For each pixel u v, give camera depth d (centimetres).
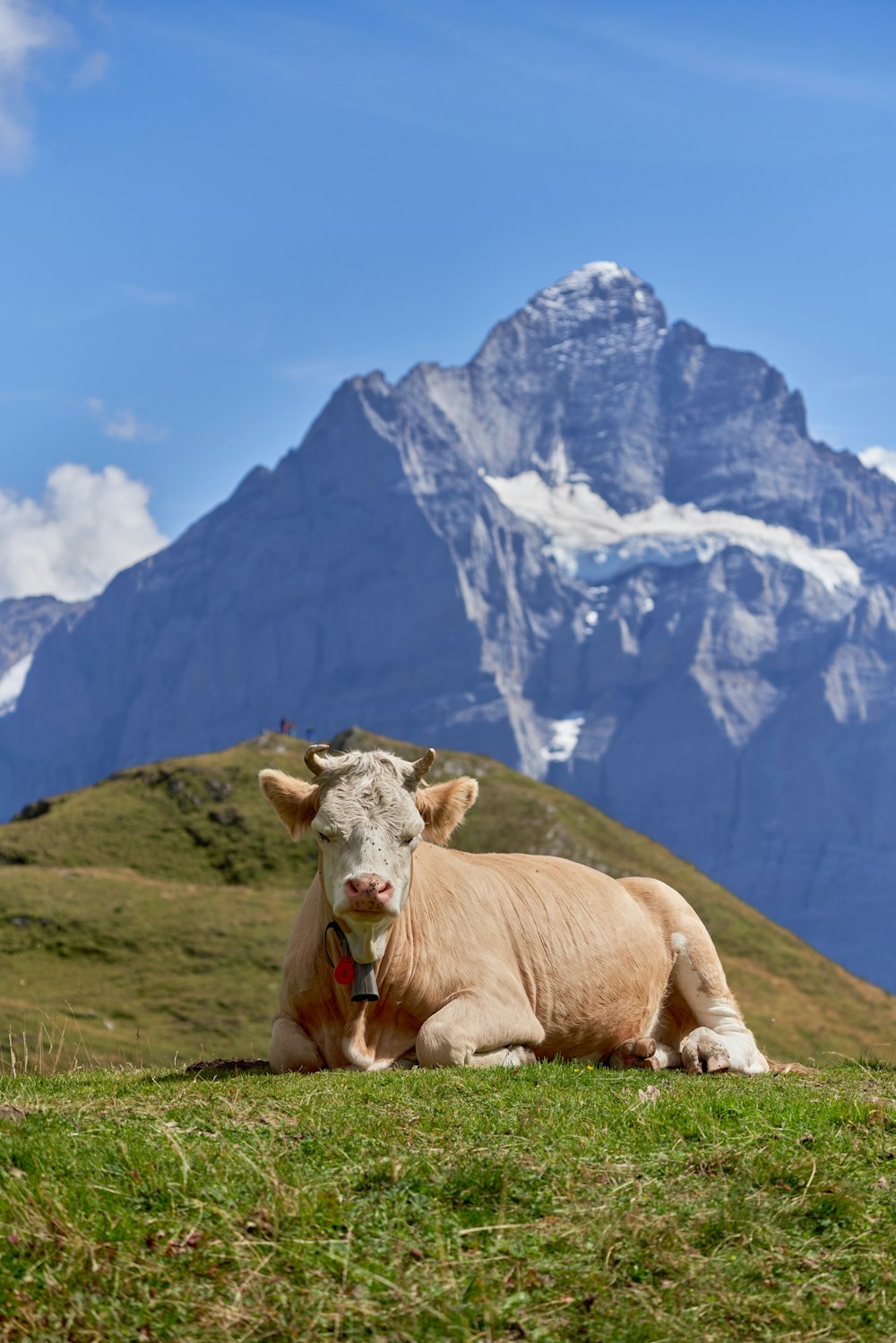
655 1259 564
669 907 1353
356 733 7381
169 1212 582
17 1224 562
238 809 6600
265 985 4828
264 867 6188
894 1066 1334
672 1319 523
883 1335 529
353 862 1028
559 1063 1108
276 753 7225
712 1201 620
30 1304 512
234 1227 566
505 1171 629
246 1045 4266
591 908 1276
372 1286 530
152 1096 873
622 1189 627
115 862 6238
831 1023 5547
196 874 6097
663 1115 781
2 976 4866
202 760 7144
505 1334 509
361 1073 966
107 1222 568
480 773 7275
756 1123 768
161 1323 507
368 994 1042
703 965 1325
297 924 1164
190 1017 4500
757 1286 555
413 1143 696
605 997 1249
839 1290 556
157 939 5225
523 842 6562
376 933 1041
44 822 6519
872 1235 603
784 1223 613
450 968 1137
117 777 7112
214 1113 762
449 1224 579
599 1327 516
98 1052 3606
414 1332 505
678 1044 1330
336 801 1059
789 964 6078
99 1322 505
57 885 5669
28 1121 727
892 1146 738
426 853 1205
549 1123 749
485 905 1200
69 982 4762
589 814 7056
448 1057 1089
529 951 1212
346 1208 591
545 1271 548
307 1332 505
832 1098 897
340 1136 696
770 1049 5128
